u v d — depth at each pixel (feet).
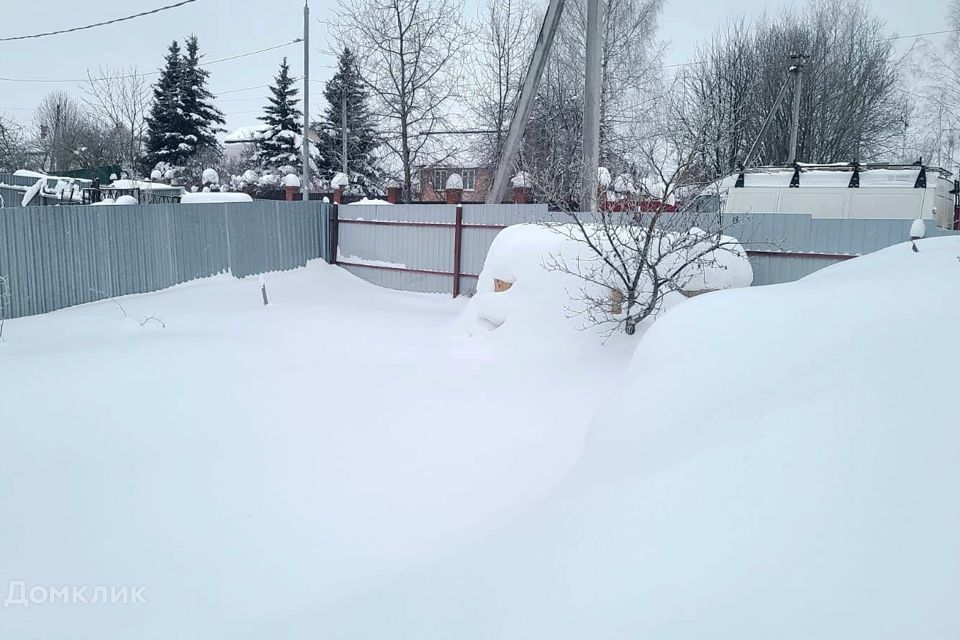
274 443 14.39
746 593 5.32
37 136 106.52
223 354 21.84
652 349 12.67
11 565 9.41
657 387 10.71
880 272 13.24
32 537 10.16
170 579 9.27
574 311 20.17
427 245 37.52
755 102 80.07
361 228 41.06
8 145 84.43
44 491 11.59
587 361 18.57
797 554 5.50
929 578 4.73
